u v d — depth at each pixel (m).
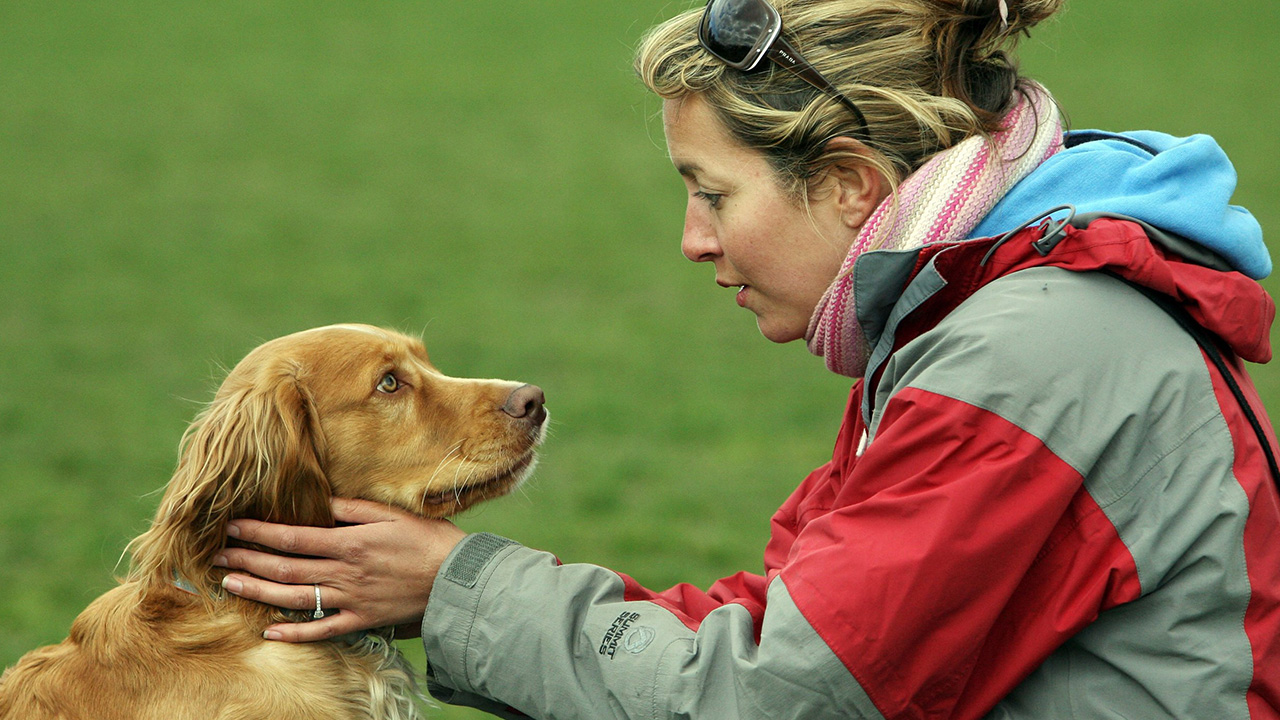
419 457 5.93
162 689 5.00
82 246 23.31
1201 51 45.16
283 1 58.62
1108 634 3.75
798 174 4.37
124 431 14.04
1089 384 3.67
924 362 3.91
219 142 33.41
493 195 28.41
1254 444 3.75
